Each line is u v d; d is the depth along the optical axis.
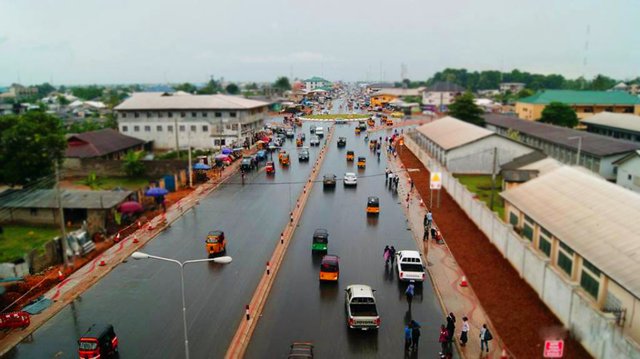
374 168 75.94
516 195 42.12
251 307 30.33
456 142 72.94
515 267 34.94
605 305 26.94
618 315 25.19
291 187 63.78
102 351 24.36
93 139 81.56
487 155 70.06
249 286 33.50
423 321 28.61
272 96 169.62
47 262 37.41
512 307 29.53
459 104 122.69
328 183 63.66
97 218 45.28
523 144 69.62
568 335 26.02
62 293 32.75
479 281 33.69
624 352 20.94
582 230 31.22
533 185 42.78
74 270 36.75
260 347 25.81
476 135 72.19
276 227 46.84
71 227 47.22
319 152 90.56
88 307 30.73
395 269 36.50
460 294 31.81
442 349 25.58
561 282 27.23
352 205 54.81
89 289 33.41
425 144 91.44
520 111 145.12
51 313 29.84
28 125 56.28
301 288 33.19
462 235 43.50
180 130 99.12
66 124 133.62
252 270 36.28
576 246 29.81
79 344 24.00
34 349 26.05
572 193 37.47
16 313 28.05
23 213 47.91
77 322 28.84
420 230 45.66
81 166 72.62
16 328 28.08
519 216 40.50
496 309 29.50
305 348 23.61
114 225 47.44
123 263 38.03
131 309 30.38
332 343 26.17
